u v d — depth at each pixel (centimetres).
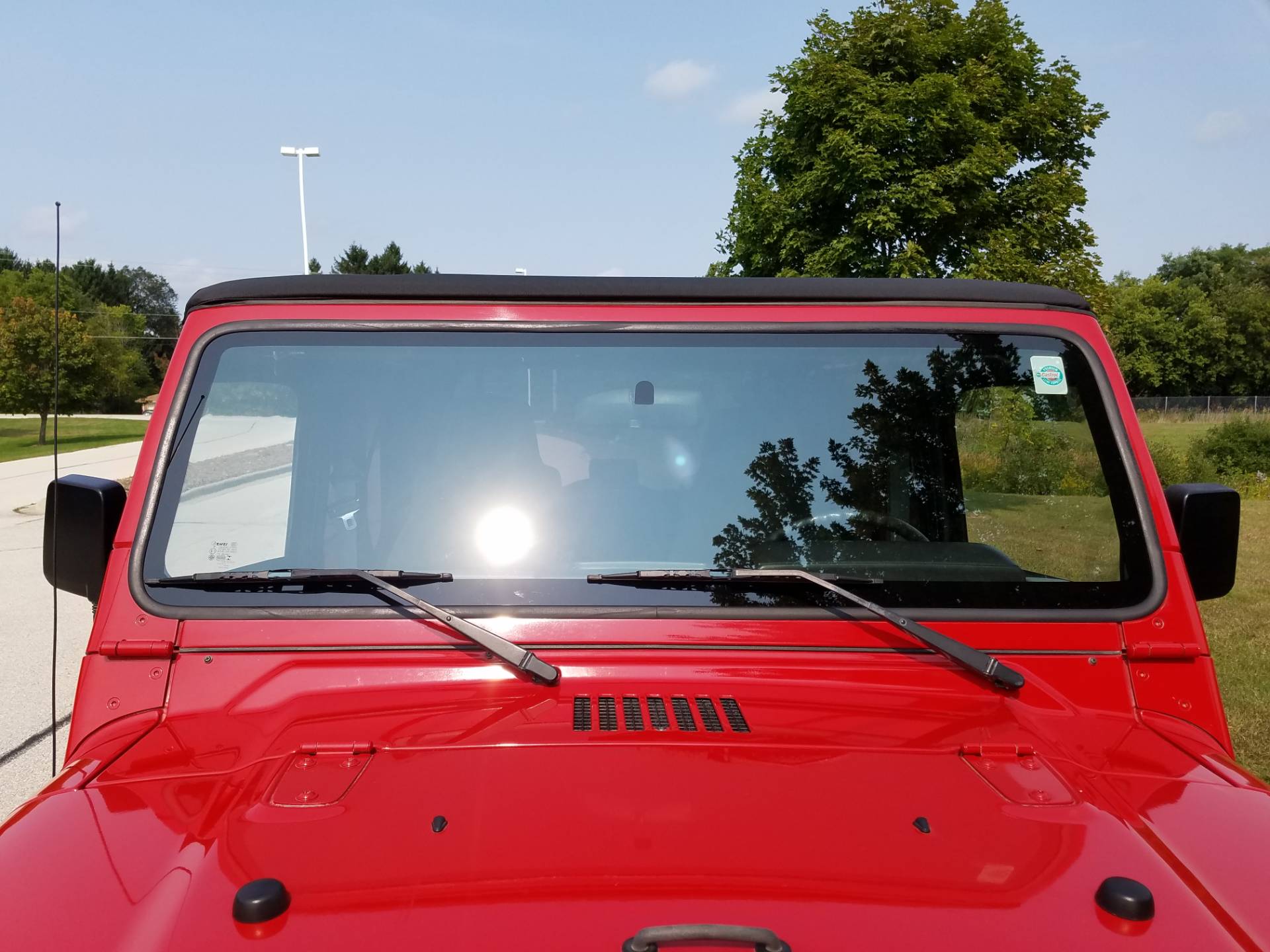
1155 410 5622
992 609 208
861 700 195
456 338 223
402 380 222
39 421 5575
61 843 151
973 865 142
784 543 218
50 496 210
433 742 176
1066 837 150
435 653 201
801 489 221
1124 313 7825
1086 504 218
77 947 129
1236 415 3703
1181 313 8006
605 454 221
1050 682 202
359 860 142
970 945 127
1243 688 717
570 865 139
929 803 157
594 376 223
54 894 139
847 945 126
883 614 203
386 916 131
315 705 191
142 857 148
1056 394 225
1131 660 205
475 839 145
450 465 219
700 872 138
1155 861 146
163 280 12262
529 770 164
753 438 222
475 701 192
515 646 196
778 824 149
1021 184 1641
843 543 219
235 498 214
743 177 1716
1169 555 213
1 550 1461
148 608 202
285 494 216
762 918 130
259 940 128
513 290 225
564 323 224
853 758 170
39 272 8769
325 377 221
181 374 219
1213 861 149
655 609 206
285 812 154
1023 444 224
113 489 212
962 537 222
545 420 221
